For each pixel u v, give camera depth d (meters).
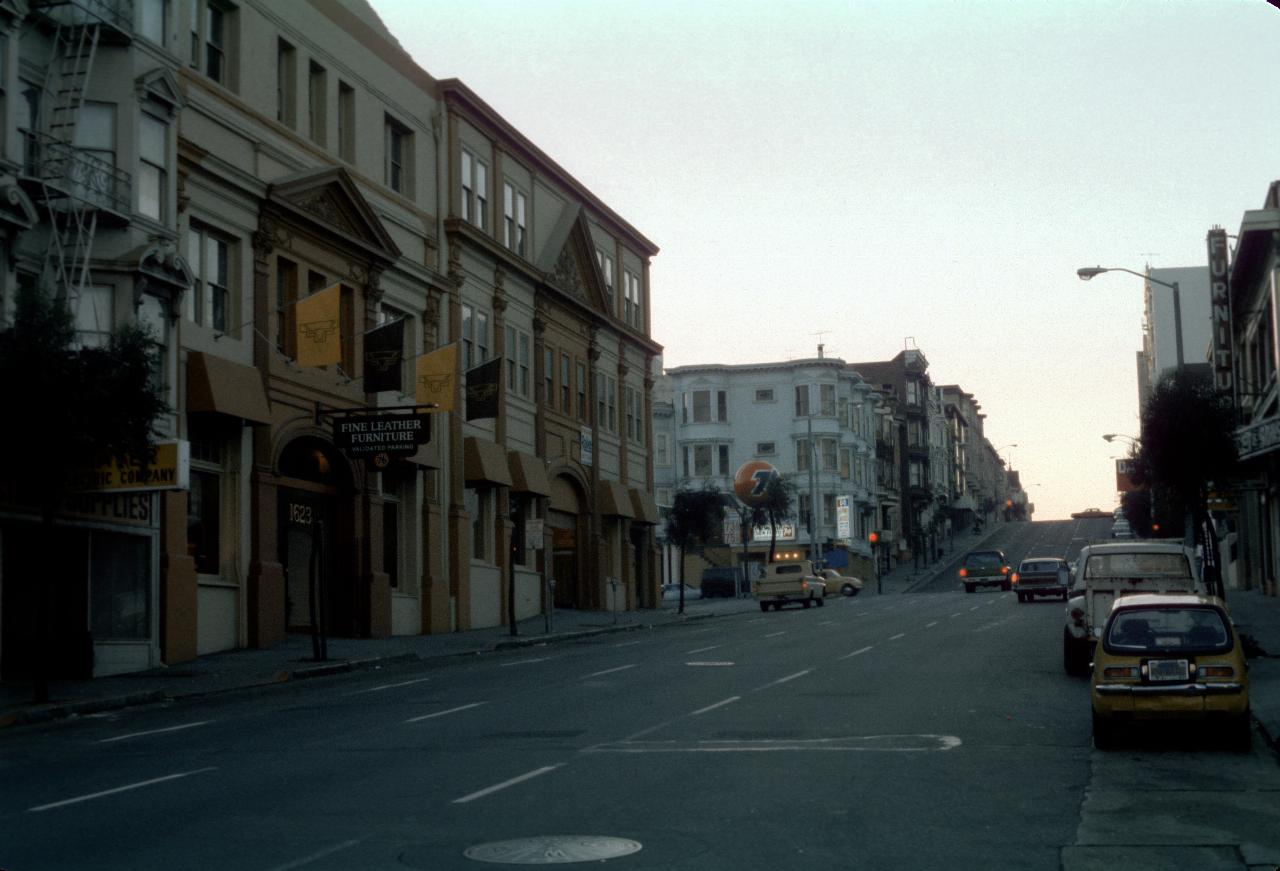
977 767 13.43
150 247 26.72
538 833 10.26
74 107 25.97
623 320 59.84
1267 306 42.88
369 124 39.25
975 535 151.75
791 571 62.16
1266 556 52.12
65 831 10.70
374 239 38.00
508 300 47.50
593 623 46.66
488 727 17.28
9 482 24.14
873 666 25.67
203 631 30.61
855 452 100.94
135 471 24.77
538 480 48.31
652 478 62.44
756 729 16.48
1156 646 14.53
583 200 55.38
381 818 10.99
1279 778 12.83
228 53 32.94
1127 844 9.80
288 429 33.78
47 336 21.67
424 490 41.41
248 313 32.50
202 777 13.49
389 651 32.34
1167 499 39.09
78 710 20.97
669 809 11.23
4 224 24.02
